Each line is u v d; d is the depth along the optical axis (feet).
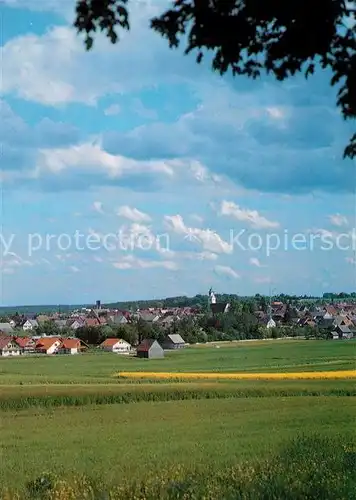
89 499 61.57
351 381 179.52
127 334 407.64
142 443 98.58
